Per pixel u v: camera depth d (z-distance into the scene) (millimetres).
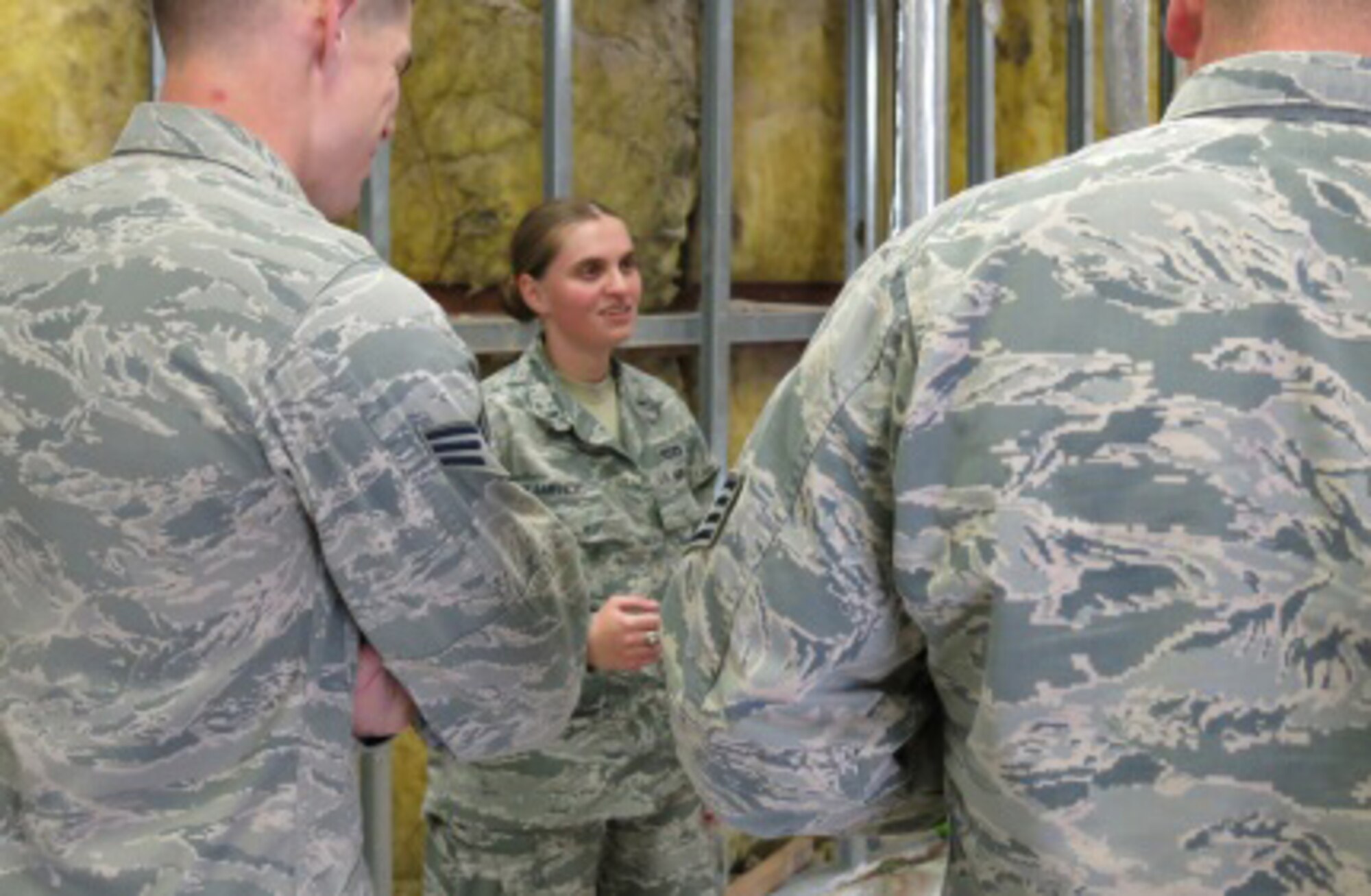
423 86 3021
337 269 1223
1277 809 977
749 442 1190
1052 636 996
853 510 1097
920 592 1055
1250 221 993
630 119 3381
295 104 1344
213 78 1312
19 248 1250
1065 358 1001
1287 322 976
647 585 2555
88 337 1192
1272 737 975
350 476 1198
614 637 2234
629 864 2660
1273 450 973
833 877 3770
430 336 1235
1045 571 997
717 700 1169
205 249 1204
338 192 1426
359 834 1279
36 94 2383
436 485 1233
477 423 1265
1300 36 1031
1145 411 984
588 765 2488
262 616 1196
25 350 1211
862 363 1088
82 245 1226
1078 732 996
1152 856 991
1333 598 965
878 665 1144
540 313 2609
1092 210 1022
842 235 3918
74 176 1302
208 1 1305
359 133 1405
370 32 1397
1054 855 1005
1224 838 982
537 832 2521
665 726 2559
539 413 2543
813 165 3826
